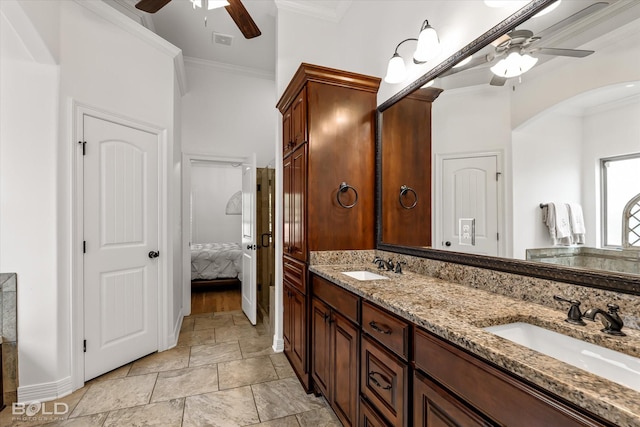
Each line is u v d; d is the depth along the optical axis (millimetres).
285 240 2629
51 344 1990
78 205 2131
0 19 1597
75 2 2123
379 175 2215
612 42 993
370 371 1331
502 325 1013
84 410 1870
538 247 1203
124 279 2445
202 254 4887
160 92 2773
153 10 1894
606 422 543
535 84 1231
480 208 1469
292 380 2236
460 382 864
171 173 2867
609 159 990
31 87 1972
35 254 1969
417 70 1931
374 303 1321
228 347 2816
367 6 2498
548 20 1180
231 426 1737
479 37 1445
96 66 2260
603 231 1002
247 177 3721
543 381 634
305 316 2100
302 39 2834
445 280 1626
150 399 1989
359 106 2234
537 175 1219
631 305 902
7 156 1934
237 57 3844
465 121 1563
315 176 2109
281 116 2830
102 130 2301
